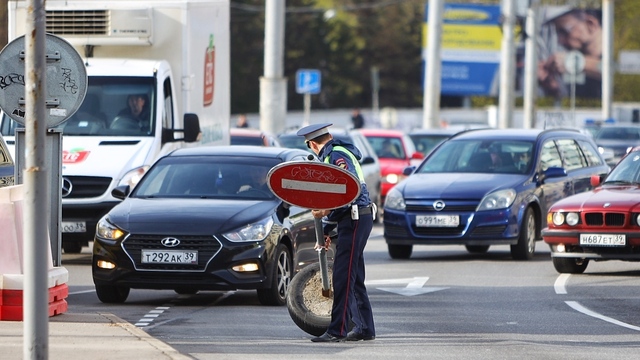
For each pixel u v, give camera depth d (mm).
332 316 27453
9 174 36719
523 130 52156
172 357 24438
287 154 38219
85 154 44469
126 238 33500
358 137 68938
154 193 36438
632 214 40938
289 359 25188
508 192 46750
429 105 108188
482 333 29172
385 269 44156
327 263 27891
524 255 47250
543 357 25781
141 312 32781
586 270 43906
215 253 33156
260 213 34375
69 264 45156
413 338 28266
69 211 44094
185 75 48219
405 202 47125
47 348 21344
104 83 46531
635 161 45094
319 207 26578
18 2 48250
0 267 29141
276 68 84438
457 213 46438
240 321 31016
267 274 33594
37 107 21438
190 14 48312
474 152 50312
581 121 185000
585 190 52688
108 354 24688
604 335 29000
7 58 29750
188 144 48344
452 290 37969
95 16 47906
